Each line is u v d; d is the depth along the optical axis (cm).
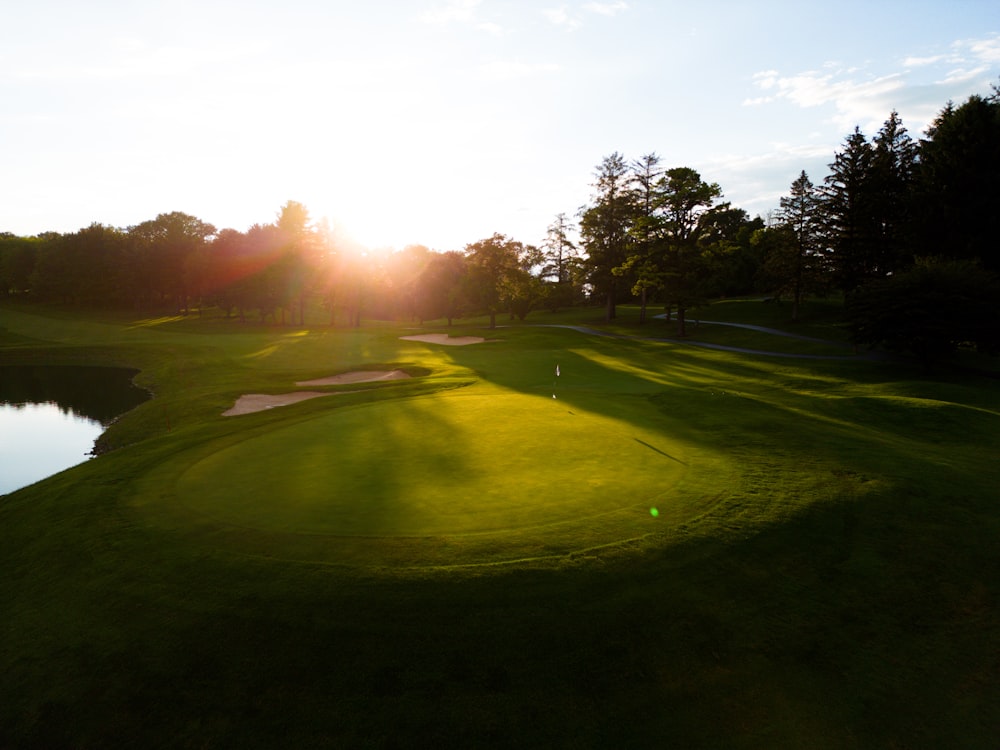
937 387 2706
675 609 810
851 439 1612
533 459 1430
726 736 641
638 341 5475
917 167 5475
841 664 736
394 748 627
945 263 3653
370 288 9350
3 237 17188
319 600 817
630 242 7338
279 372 4103
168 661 749
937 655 755
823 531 1023
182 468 1445
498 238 7931
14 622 867
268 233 9338
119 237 11531
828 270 5797
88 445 2700
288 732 650
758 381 3091
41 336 7194
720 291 9200
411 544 948
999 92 4772
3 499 1440
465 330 7106
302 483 1280
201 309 10306
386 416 2017
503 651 734
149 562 948
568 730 645
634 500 1137
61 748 666
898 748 632
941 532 1029
